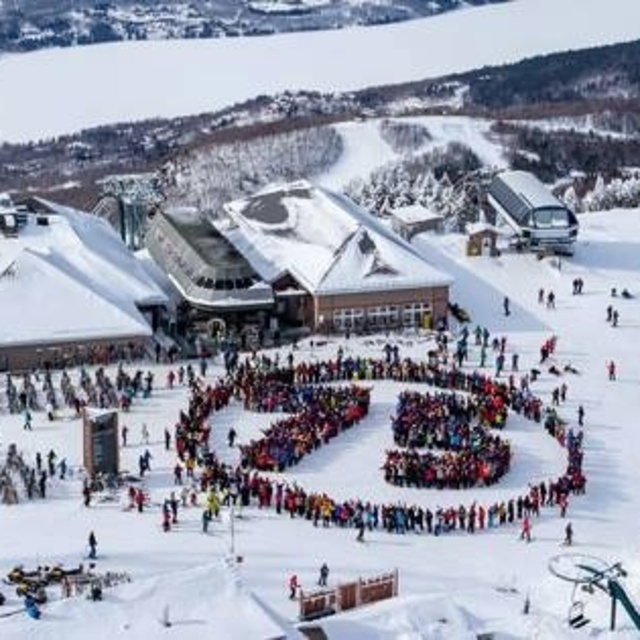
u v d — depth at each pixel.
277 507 79.69
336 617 59.88
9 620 54.84
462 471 84.50
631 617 62.78
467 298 124.06
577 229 136.38
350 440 91.31
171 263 125.69
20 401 94.69
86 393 95.62
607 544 77.25
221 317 116.25
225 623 55.12
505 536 78.25
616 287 128.00
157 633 54.12
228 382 98.44
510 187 141.25
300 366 102.06
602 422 96.88
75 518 77.38
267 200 136.38
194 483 82.38
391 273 117.56
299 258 121.88
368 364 103.19
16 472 82.50
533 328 117.25
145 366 106.31
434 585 70.44
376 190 191.62
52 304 108.88
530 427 94.88
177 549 73.38
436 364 104.31
